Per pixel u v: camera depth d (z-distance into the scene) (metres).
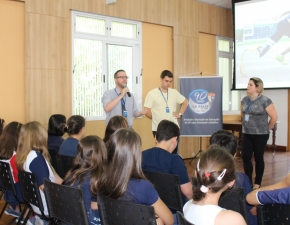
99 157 1.91
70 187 1.76
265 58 7.16
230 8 7.95
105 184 1.65
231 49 8.19
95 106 5.81
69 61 5.36
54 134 3.37
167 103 4.72
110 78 6.00
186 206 1.44
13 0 4.85
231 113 8.22
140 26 6.31
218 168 1.34
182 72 6.92
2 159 2.70
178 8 6.85
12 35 4.87
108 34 5.88
